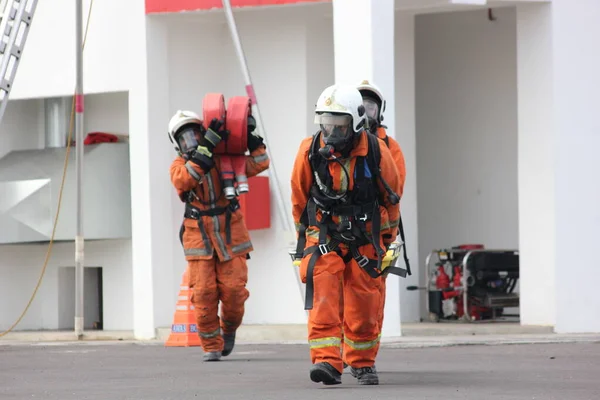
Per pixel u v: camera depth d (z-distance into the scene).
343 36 36.84
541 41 38.81
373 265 21.64
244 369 27.39
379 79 36.53
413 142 43.56
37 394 22.03
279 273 41.84
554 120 38.62
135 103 41.09
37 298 45.84
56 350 35.16
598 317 38.88
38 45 43.00
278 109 41.97
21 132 45.53
